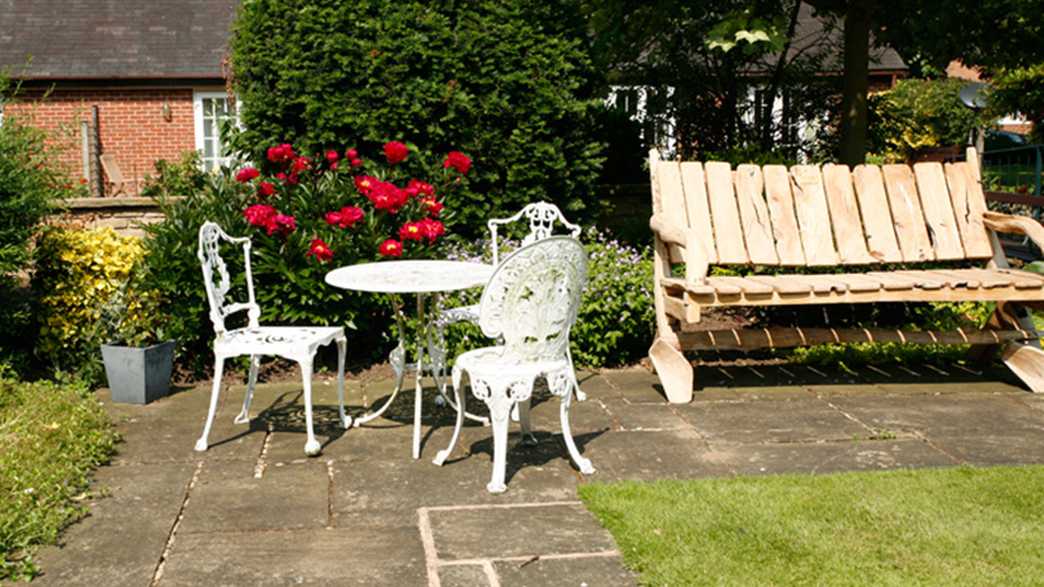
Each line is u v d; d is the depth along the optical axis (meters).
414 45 6.68
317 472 4.19
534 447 4.55
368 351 6.42
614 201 8.79
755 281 5.50
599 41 7.79
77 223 7.28
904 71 14.99
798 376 5.96
